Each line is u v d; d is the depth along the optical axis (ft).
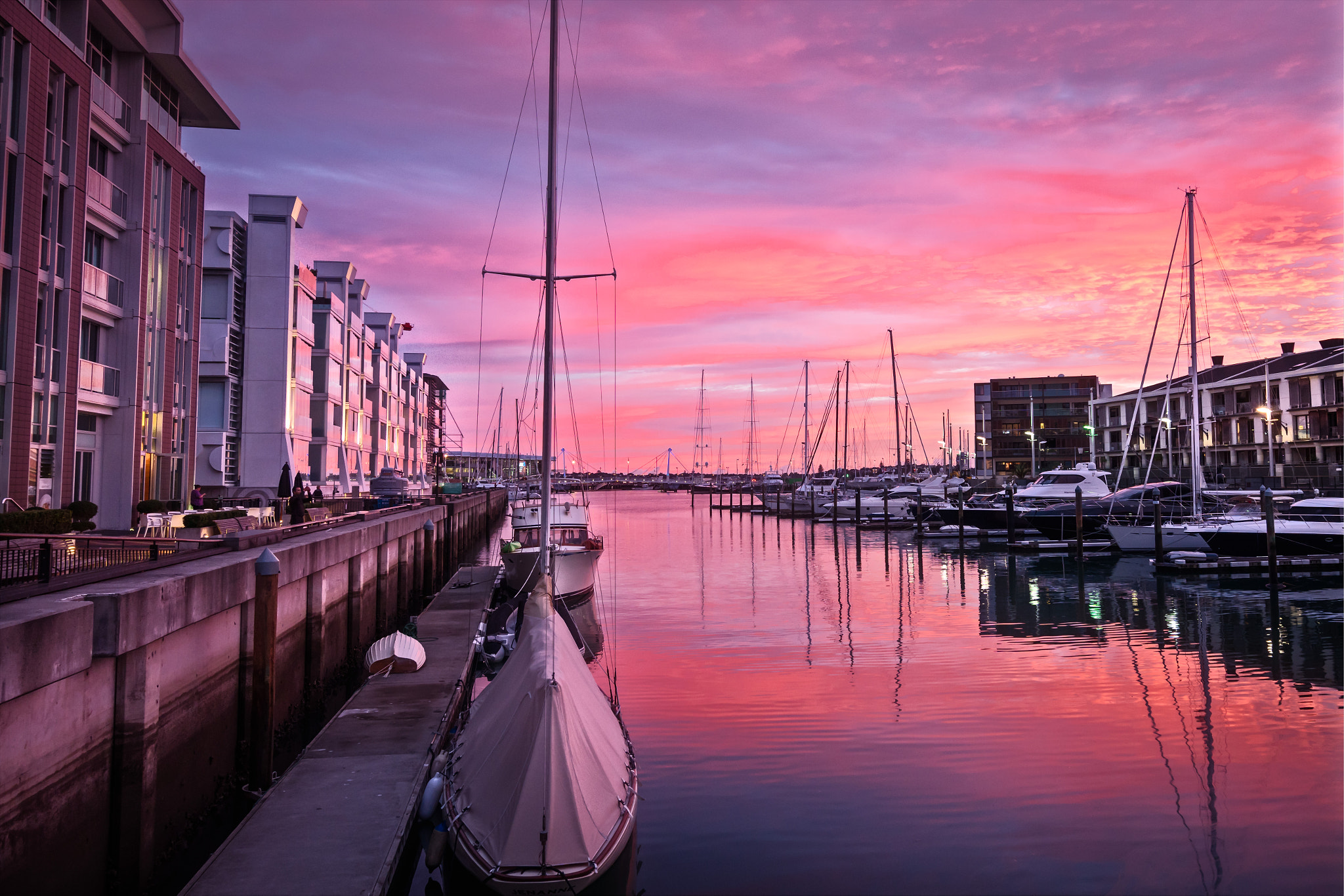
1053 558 144.36
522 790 27.45
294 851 27.71
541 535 51.08
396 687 50.19
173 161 96.63
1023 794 37.24
